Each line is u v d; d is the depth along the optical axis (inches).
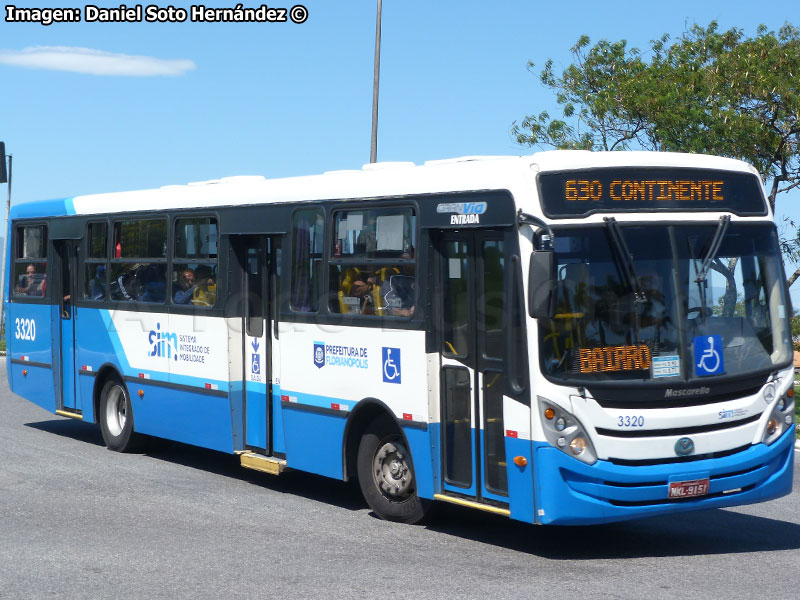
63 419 666.8
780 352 338.3
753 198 344.5
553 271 303.0
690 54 936.9
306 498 424.2
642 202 324.5
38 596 282.5
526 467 314.3
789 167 850.8
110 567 313.0
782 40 912.9
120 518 383.2
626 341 313.4
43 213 597.0
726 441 321.4
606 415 309.1
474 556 326.3
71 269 571.5
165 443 549.6
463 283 342.0
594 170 321.1
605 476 307.6
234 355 448.1
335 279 394.6
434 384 351.9
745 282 335.3
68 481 456.4
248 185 443.8
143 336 508.4
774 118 837.2
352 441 391.5
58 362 584.7
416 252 357.4
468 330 339.3
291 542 346.0
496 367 328.8
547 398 308.8
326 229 399.5
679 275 322.3
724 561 319.0
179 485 450.3
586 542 346.6
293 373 416.2
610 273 315.9
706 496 320.5
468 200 337.1
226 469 493.4
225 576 302.0
